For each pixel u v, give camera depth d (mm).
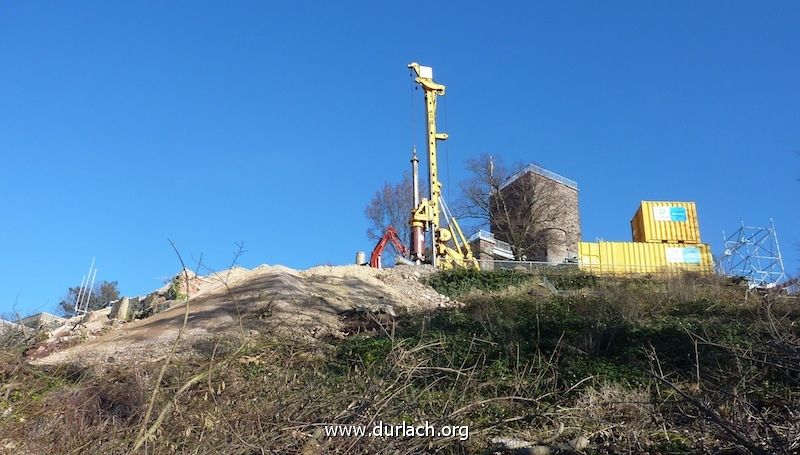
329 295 22641
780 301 15102
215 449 6078
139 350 14883
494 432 8398
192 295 22219
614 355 13508
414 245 34188
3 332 8961
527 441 8188
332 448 6602
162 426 6270
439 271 30438
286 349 8953
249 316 15781
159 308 21188
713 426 7301
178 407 6336
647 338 14109
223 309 18906
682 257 35688
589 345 13688
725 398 8008
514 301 20422
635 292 19922
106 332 18406
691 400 7102
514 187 51156
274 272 24547
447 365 9797
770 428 7004
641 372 11625
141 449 5996
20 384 7508
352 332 16891
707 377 9930
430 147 36719
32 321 11375
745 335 12781
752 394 8531
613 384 10586
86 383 7539
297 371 7926
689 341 13438
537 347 13008
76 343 16781
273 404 6711
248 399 6785
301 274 26125
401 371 7605
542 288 26703
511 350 12914
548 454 7910
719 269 31422
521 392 9570
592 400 9148
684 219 38156
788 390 8242
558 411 8789
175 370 7395
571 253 50344
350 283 25516
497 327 15109
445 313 18609
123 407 6730
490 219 52062
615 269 34594
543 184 50406
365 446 6664
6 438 6375
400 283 27656
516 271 31312
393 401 7289
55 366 8984
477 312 18016
